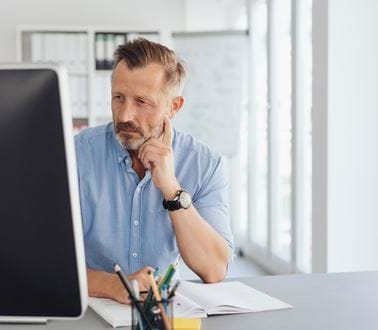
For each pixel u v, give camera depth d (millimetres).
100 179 1679
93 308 1351
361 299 1437
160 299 1067
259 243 5613
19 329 1229
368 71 3645
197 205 1694
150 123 1532
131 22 5848
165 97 1538
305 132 4496
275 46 5070
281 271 4949
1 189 838
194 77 5566
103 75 5527
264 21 5562
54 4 5777
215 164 1735
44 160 824
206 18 5906
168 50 1570
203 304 1346
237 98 5523
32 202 842
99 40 5496
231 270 5270
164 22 5871
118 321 1241
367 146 3684
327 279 1626
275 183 5152
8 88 805
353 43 3623
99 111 5539
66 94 812
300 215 4547
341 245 3721
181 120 5598
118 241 1668
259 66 5625
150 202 1658
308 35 4445
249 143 5688
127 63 1524
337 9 3596
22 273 877
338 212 3697
